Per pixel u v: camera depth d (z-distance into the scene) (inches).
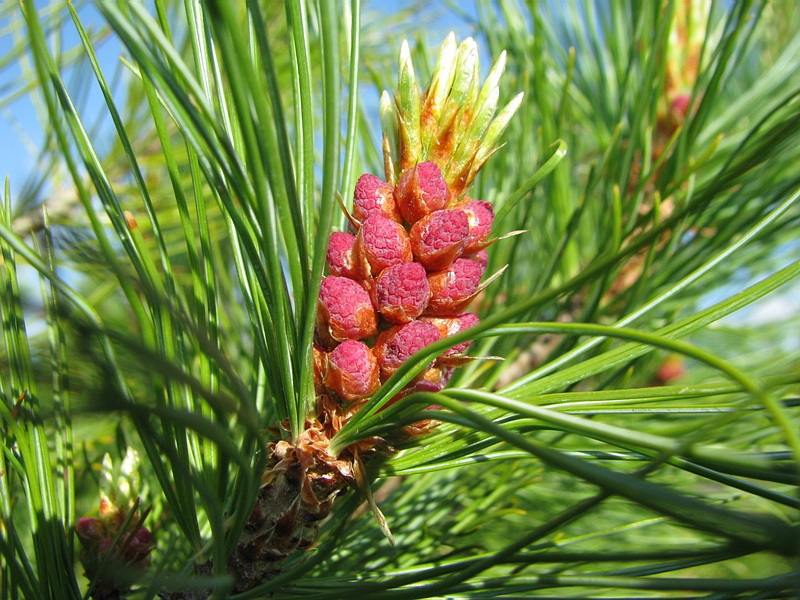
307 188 3.2
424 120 3.8
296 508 3.5
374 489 4.7
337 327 3.4
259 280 3.1
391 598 2.8
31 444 3.4
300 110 3.3
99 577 3.6
